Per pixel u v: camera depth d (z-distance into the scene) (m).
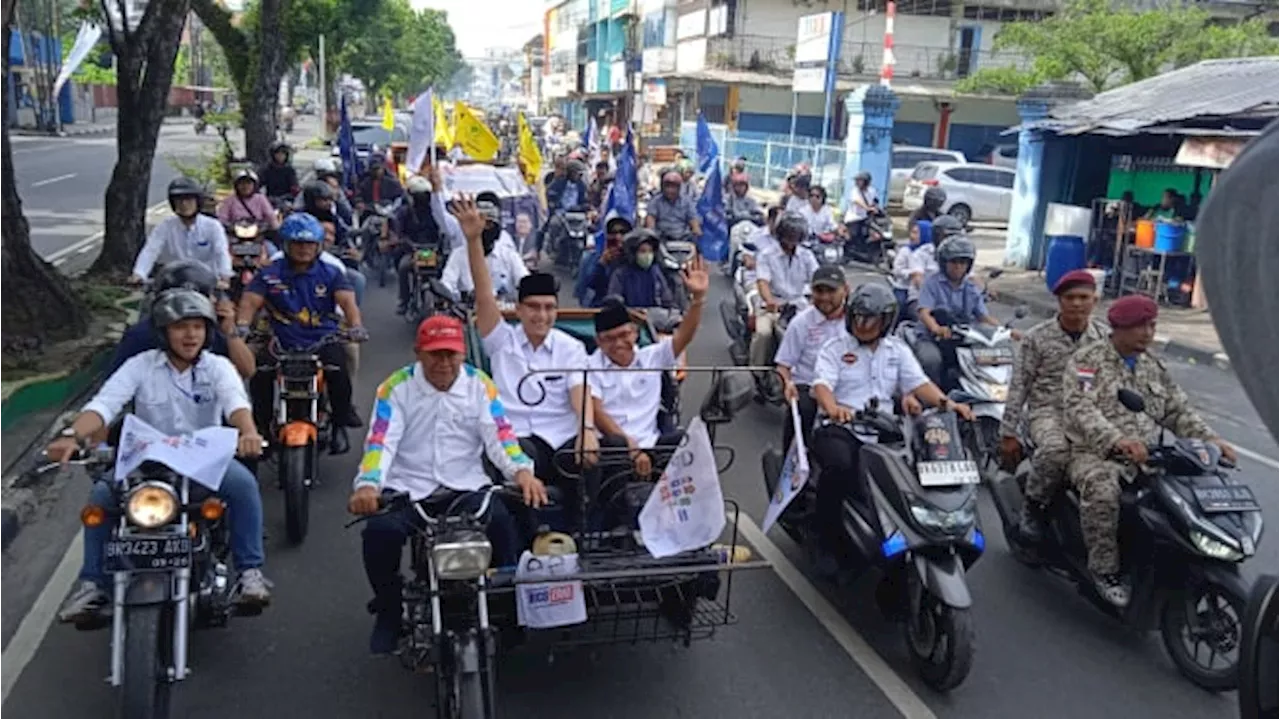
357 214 15.34
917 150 28.52
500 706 4.25
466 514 3.93
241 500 4.27
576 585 3.96
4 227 8.82
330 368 6.56
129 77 12.29
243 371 5.40
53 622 4.82
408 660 4.04
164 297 4.32
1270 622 2.32
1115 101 16.30
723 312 10.07
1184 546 4.45
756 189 30.67
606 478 4.66
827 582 5.55
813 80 26.95
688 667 4.62
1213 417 9.43
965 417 5.25
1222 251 1.79
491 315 5.15
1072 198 18.00
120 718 3.43
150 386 4.33
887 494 4.61
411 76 68.44
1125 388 4.77
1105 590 4.88
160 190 24.11
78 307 9.40
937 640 4.50
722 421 4.88
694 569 4.04
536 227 12.70
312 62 55.75
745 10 36.66
